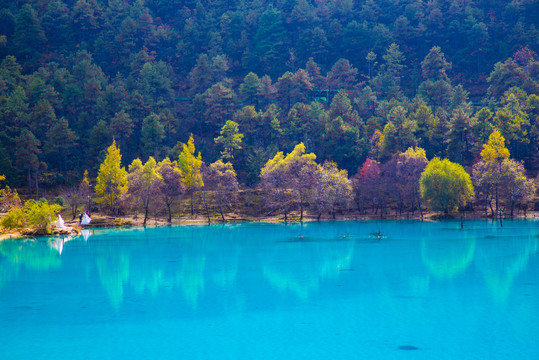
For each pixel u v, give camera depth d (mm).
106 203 126000
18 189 149875
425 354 27781
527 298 39688
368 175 129875
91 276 51844
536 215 115312
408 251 67375
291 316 35750
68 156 171250
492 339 30062
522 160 139000
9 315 36500
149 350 29000
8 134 163125
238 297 41688
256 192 138250
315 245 76250
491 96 191875
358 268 54938
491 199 119938
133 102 181375
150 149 167625
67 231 95625
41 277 51438
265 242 81625
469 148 148250
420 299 40062
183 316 36000
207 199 134375
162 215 126438
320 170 126688
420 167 124312
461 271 51969
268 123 178125
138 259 63844
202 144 181375
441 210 115375
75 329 33094
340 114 177000
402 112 150875
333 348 28953
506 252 64812
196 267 57219
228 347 29375
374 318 34938
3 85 174625
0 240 86125
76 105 186625
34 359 27578
